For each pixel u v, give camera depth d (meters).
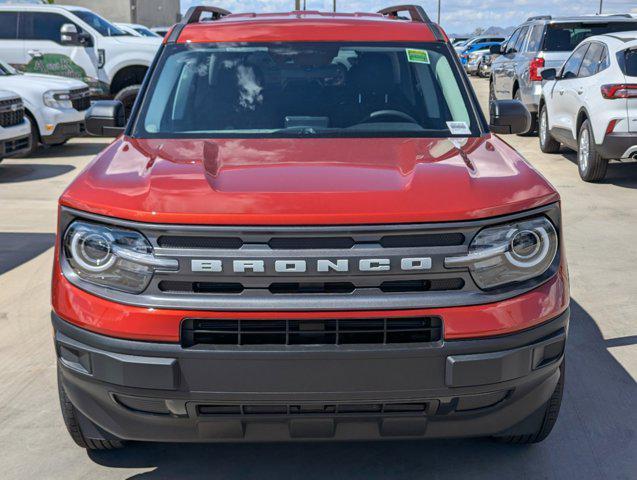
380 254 2.61
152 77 3.98
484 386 2.70
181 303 2.62
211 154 3.25
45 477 3.24
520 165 3.11
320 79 3.96
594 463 3.36
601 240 7.08
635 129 9.03
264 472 3.27
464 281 2.68
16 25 14.57
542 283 2.78
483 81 29.91
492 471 3.29
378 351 2.62
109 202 2.73
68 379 2.87
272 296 2.61
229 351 2.61
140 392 2.68
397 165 3.07
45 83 12.50
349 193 2.71
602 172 9.62
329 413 2.73
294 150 3.32
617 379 4.20
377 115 3.81
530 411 2.94
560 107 10.98
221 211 2.62
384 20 4.43
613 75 9.09
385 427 2.78
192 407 2.69
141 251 2.66
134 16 25.89
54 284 2.84
